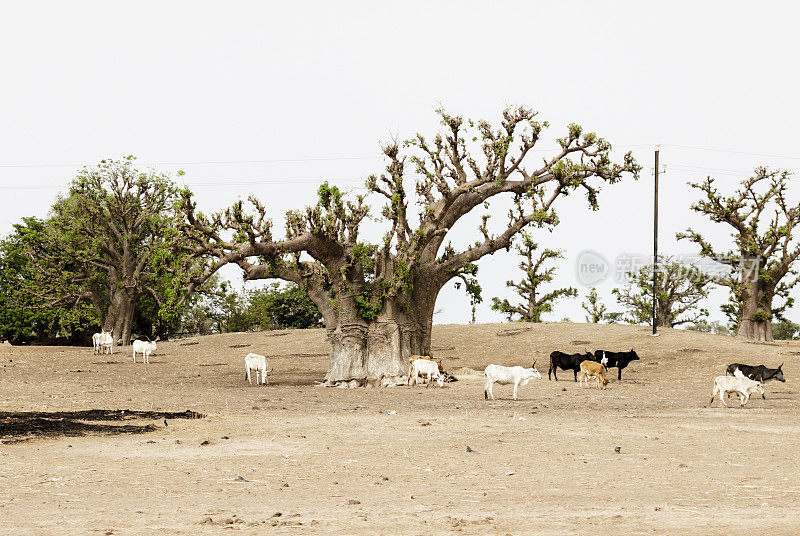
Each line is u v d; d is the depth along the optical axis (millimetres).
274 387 36812
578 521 9148
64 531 8734
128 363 51031
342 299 39812
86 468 13094
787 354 50219
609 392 32938
